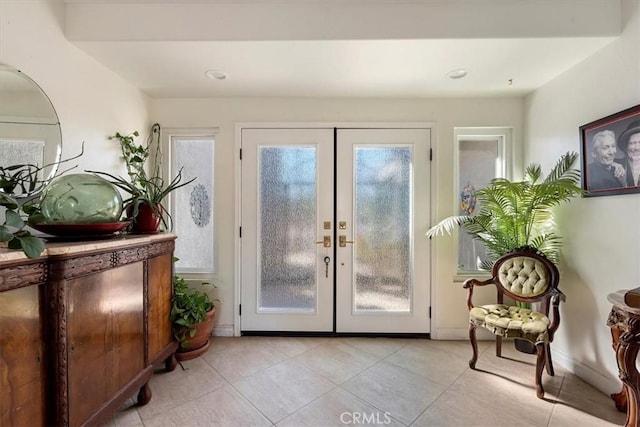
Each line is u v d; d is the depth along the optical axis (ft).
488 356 7.70
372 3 5.83
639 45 5.42
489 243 7.99
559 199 6.91
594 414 5.54
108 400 4.71
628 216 5.70
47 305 3.86
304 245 8.96
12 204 3.80
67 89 5.84
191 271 9.04
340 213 8.89
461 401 5.91
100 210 4.95
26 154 5.03
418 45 6.00
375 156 8.93
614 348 5.39
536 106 8.16
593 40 5.84
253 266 8.93
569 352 7.07
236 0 5.82
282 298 8.99
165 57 6.47
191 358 7.47
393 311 8.91
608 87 6.03
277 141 8.86
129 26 5.81
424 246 8.84
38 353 3.74
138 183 7.82
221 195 8.93
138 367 5.51
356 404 5.82
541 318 6.57
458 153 9.01
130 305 5.30
